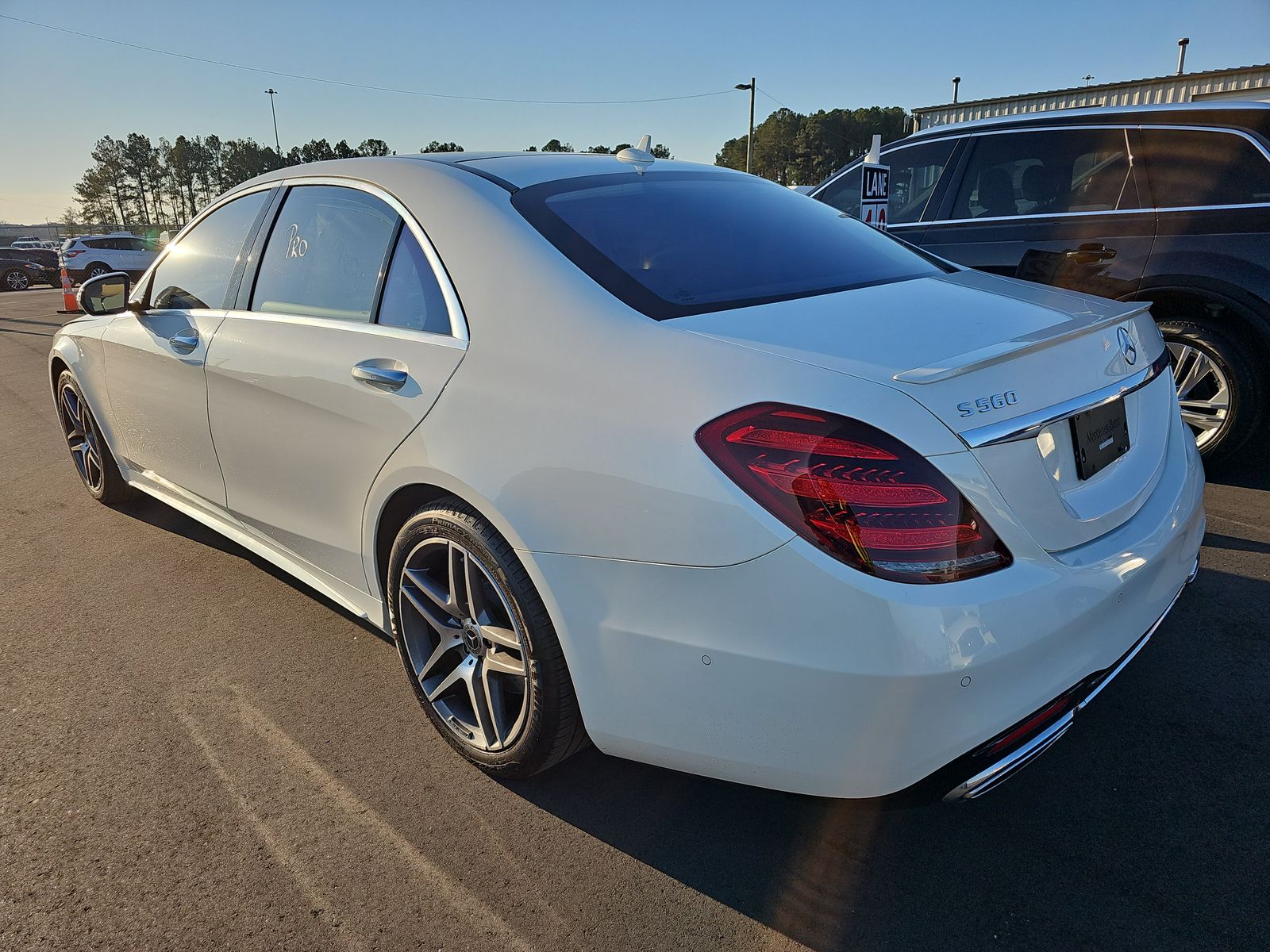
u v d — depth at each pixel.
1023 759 1.68
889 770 1.58
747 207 2.62
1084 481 1.83
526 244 2.12
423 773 2.33
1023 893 1.87
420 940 1.80
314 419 2.50
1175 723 2.41
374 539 2.43
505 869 1.99
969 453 1.58
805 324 1.87
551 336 1.96
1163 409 2.23
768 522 1.58
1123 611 1.83
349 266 2.53
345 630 3.12
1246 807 2.09
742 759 1.71
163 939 1.82
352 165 2.69
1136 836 2.01
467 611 2.19
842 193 5.52
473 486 1.98
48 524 4.26
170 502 3.65
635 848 2.04
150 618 3.24
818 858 2.00
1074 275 4.33
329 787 2.28
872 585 1.52
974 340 1.81
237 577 3.59
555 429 1.86
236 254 3.01
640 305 1.94
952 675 1.51
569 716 2.02
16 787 2.30
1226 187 3.97
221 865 2.02
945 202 4.83
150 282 3.46
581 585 1.83
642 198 2.46
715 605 1.65
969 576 1.56
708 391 1.69
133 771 2.36
